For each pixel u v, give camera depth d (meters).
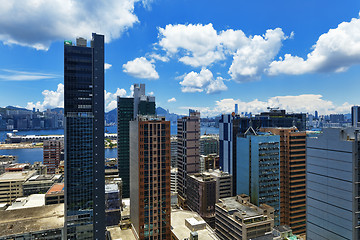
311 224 97.25
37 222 114.75
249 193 175.62
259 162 166.38
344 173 84.19
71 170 116.62
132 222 152.88
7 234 102.88
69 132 117.19
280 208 179.25
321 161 93.00
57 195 162.75
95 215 119.88
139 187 138.25
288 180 178.12
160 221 142.50
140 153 138.62
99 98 125.25
